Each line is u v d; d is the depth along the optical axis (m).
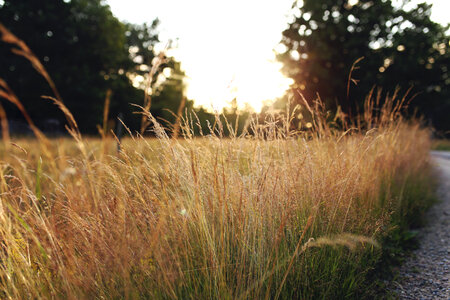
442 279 2.81
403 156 5.30
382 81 19.47
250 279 1.97
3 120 1.18
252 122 2.48
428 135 8.70
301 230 2.33
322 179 2.59
